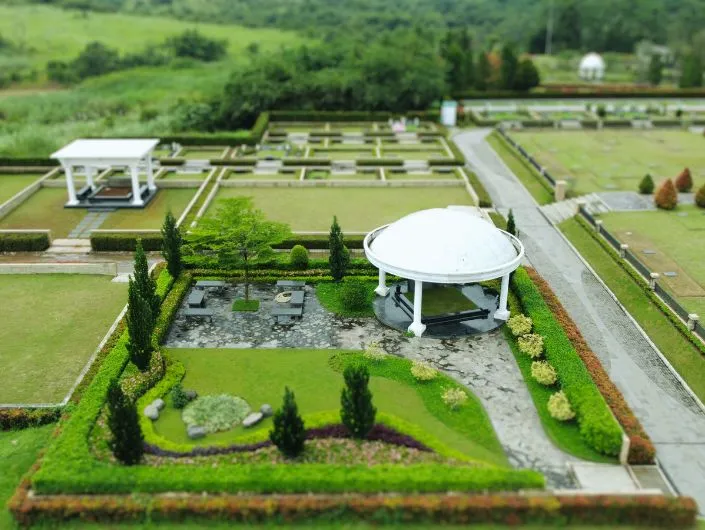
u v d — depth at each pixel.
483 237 33.72
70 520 22.27
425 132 81.06
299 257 40.91
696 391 29.95
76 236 48.44
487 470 23.11
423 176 62.97
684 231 47.94
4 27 135.38
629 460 25.20
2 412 27.62
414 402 28.72
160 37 142.62
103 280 41.28
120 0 177.25
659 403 29.39
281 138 79.44
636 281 38.91
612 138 78.06
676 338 33.25
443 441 26.33
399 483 22.50
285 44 140.62
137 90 107.62
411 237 33.75
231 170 64.00
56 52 125.06
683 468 25.50
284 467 23.28
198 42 131.38
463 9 182.50
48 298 38.78
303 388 29.84
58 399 29.38
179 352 32.78
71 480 22.73
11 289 39.91
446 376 30.55
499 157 72.00
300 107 93.94
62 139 77.69
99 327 35.56
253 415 27.39
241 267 39.00
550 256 45.00
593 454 25.59
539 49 152.25
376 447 25.30
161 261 44.31
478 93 102.31
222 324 35.50
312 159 66.25
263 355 32.50
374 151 71.94
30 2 159.75
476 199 53.81
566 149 72.62
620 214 51.59
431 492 22.58
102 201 54.34
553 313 35.47
